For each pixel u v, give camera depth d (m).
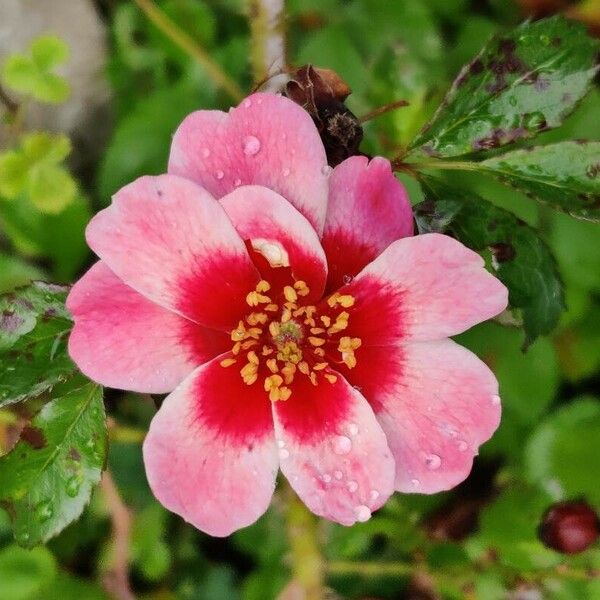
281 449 0.29
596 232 0.37
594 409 0.37
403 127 0.37
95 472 0.30
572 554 0.35
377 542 0.38
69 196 0.36
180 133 0.28
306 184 0.28
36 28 0.39
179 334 0.29
